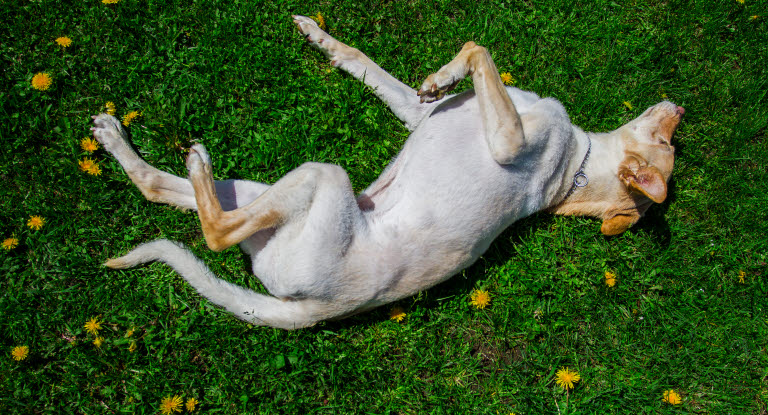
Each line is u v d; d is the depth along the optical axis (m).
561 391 1.34
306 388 1.29
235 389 1.26
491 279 1.40
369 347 1.33
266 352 1.28
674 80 1.58
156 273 1.30
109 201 1.31
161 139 1.34
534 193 1.24
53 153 1.31
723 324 1.42
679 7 1.63
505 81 1.47
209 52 1.41
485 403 1.32
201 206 1.11
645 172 1.21
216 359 1.27
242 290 1.24
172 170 1.34
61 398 1.22
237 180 1.24
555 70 1.54
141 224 1.32
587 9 1.59
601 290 1.41
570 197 1.34
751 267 1.46
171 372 1.25
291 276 1.12
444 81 1.16
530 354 1.36
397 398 1.31
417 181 1.17
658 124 1.29
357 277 1.16
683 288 1.44
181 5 1.43
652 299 1.43
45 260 1.27
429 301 1.37
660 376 1.37
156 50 1.39
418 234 1.16
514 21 1.56
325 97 1.43
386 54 1.49
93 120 1.32
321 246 1.12
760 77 1.59
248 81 1.41
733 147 1.53
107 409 1.23
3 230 1.27
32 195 1.29
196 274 1.22
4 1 1.36
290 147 1.39
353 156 1.41
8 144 1.30
